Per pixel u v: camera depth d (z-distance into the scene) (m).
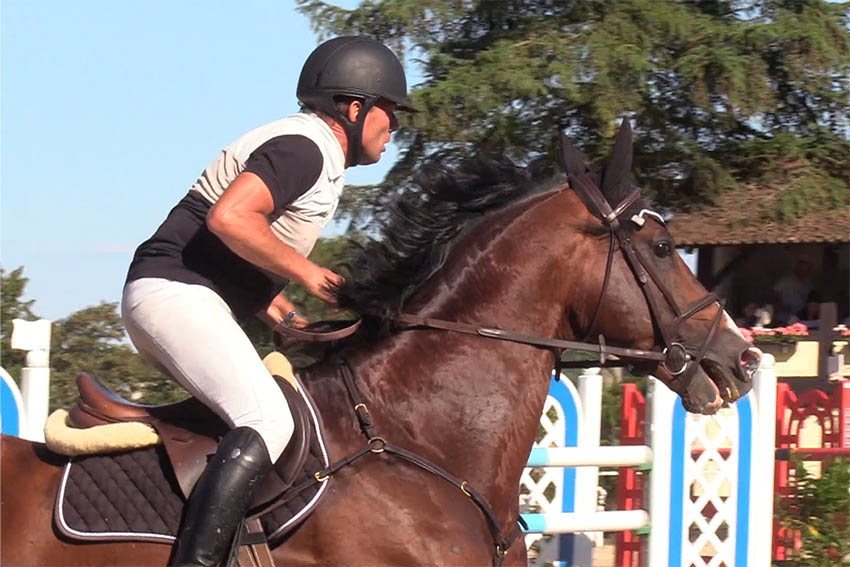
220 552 4.34
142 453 4.63
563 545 8.58
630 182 5.15
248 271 4.77
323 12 19.67
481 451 4.87
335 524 4.58
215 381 4.46
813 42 19.19
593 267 5.06
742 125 21.86
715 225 19.92
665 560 8.55
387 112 5.08
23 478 4.63
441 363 4.91
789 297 20.25
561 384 8.94
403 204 5.09
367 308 4.88
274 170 4.50
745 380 5.16
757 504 8.95
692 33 19.48
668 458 8.56
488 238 5.08
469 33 20.61
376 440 4.73
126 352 14.27
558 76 17.91
